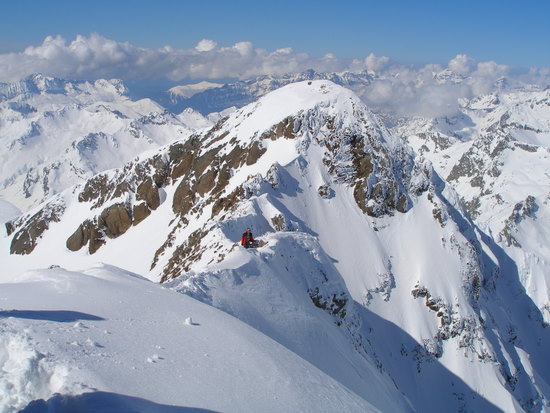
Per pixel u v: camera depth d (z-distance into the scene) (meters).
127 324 19.64
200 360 18.33
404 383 73.75
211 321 23.02
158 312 22.20
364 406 21.38
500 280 147.75
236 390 17.20
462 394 76.69
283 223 76.38
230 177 101.56
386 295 83.12
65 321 18.19
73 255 132.00
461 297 87.19
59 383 13.95
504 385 81.25
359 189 93.88
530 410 89.12
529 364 99.19
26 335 15.80
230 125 119.19
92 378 14.23
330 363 36.59
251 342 22.05
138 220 126.50
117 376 14.95
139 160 134.62
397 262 89.00
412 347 78.69
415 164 102.25
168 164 129.75
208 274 34.88
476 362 81.62
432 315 84.25
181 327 21.02
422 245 92.38
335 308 51.12
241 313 32.75
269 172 86.50
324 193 90.69
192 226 97.88
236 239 65.75
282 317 37.00
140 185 129.88
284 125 99.00
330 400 19.98
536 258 157.38
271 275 40.94
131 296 23.36
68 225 145.62
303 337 36.59
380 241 90.44
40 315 18.28
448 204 112.81
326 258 53.88
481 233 150.00
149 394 14.70
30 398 13.62
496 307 109.75
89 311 20.06
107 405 13.04
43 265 134.25
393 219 94.81
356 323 55.25
